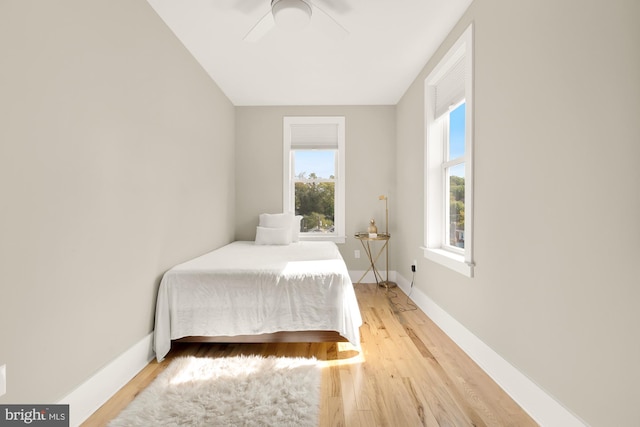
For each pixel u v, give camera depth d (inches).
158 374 75.0
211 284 85.7
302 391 65.8
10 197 46.0
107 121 66.2
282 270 87.0
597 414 46.4
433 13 88.6
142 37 79.4
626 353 42.2
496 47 72.4
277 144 165.6
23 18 47.8
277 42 102.8
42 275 51.2
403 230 152.1
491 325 74.3
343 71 124.6
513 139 66.3
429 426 56.2
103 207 65.1
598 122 45.9
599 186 45.9
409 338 95.7
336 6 85.0
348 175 166.1
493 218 73.9
